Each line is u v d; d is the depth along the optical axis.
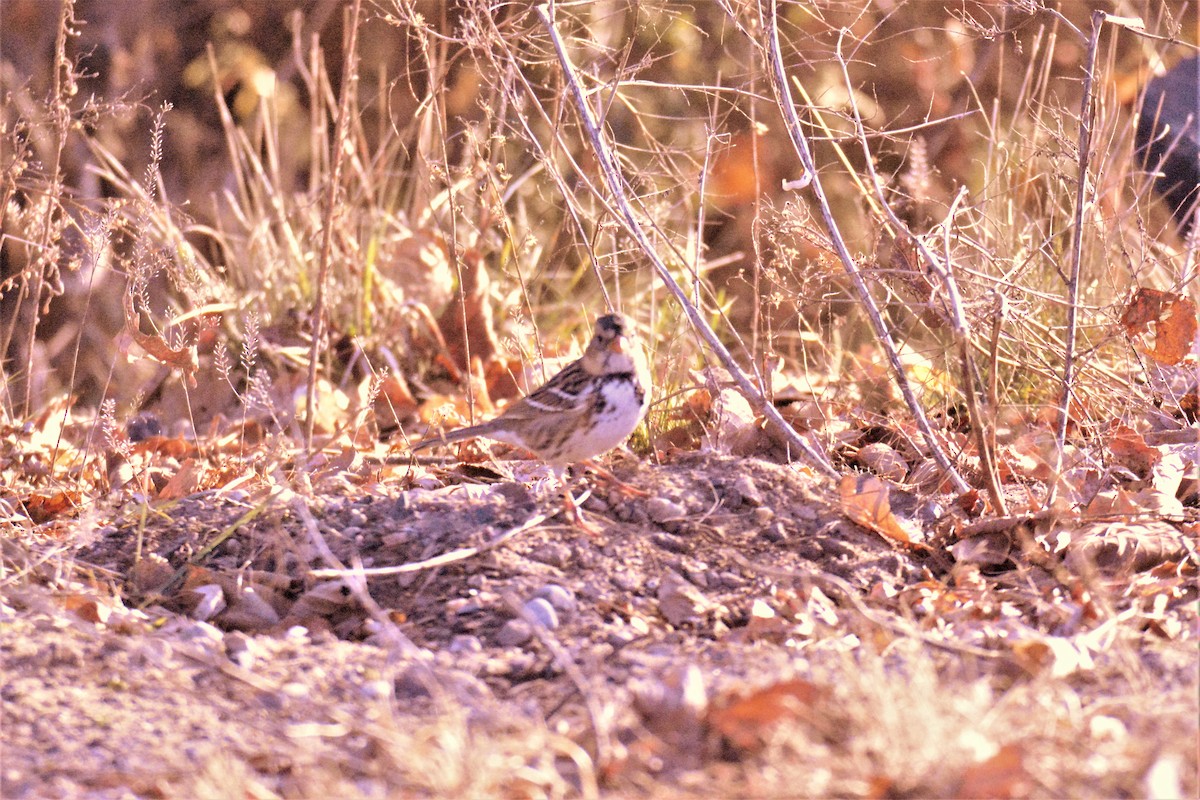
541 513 9.06
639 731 6.19
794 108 10.77
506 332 14.38
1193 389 11.32
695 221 14.77
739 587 8.34
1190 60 14.45
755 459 9.70
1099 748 5.83
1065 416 9.87
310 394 10.57
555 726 6.52
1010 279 10.70
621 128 17.02
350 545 8.86
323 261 10.55
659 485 9.34
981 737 5.68
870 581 8.51
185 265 13.67
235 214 16.48
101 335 15.62
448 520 9.04
